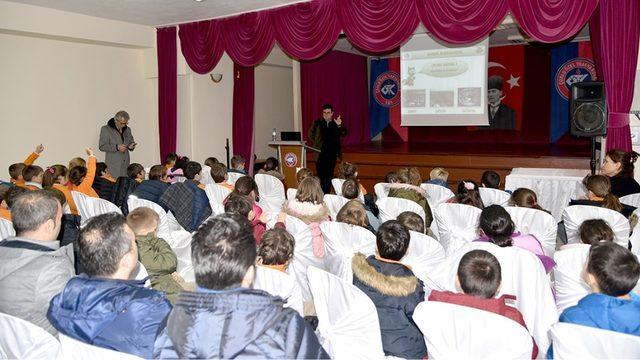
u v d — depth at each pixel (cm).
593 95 514
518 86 1126
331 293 210
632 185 436
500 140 1159
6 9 593
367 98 1271
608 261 171
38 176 441
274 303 124
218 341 116
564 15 486
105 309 147
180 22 746
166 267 250
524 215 346
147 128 816
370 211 413
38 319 193
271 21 662
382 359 204
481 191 450
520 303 237
